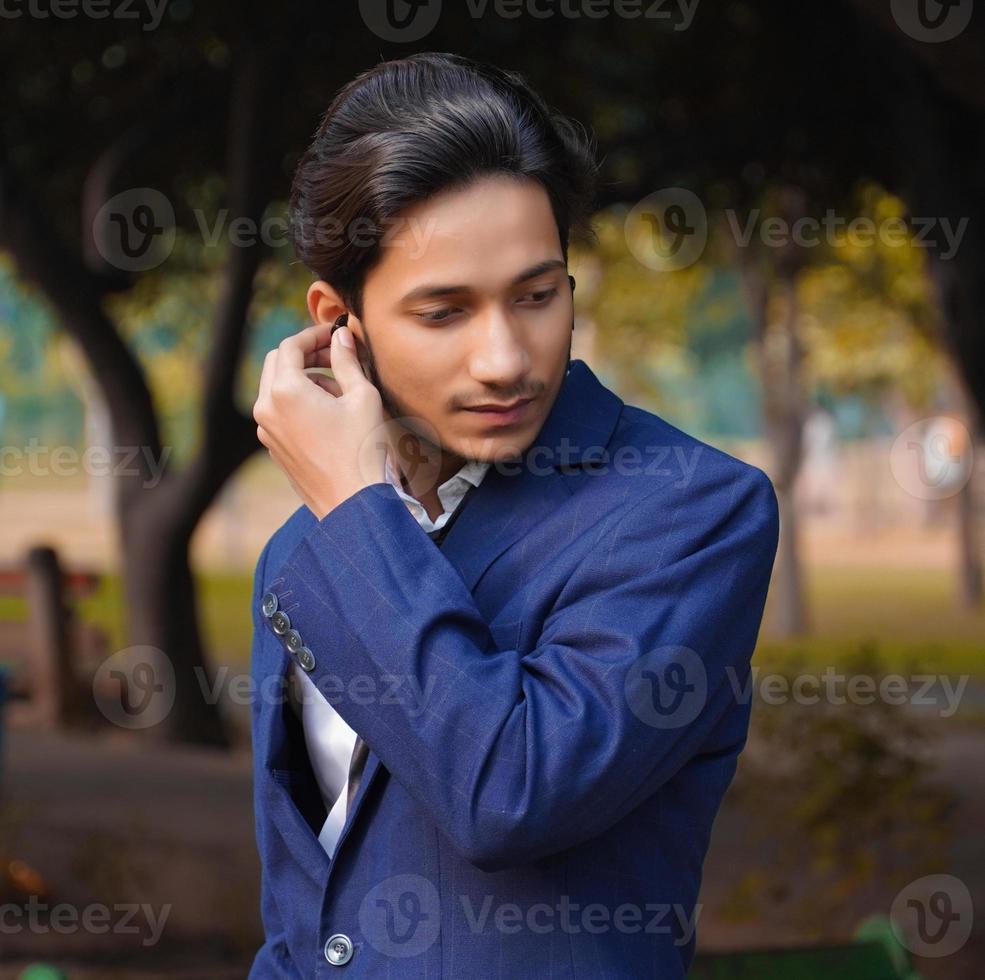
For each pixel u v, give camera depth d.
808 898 5.07
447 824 1.22
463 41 7.20
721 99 7.65
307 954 1.42
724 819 6.68
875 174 7.47
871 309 18.41
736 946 4.81
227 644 16.52
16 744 8.95
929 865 4.98
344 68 7.32
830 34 7.03
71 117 8.41
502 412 1.30
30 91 8.12
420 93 1.31
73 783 7.50
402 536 1.29
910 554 33.28
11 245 8.45
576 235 1.41
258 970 1.51
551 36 7.39
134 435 9.09
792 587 18.75
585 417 1.43
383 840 1.33
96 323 8.78
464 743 1.21
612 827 1.34
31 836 6.00
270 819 1.45
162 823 6.47
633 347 22.36
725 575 1.32
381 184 1.27
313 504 1.35
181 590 9.22
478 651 1.25
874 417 35.41
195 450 8.96
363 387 1.35
